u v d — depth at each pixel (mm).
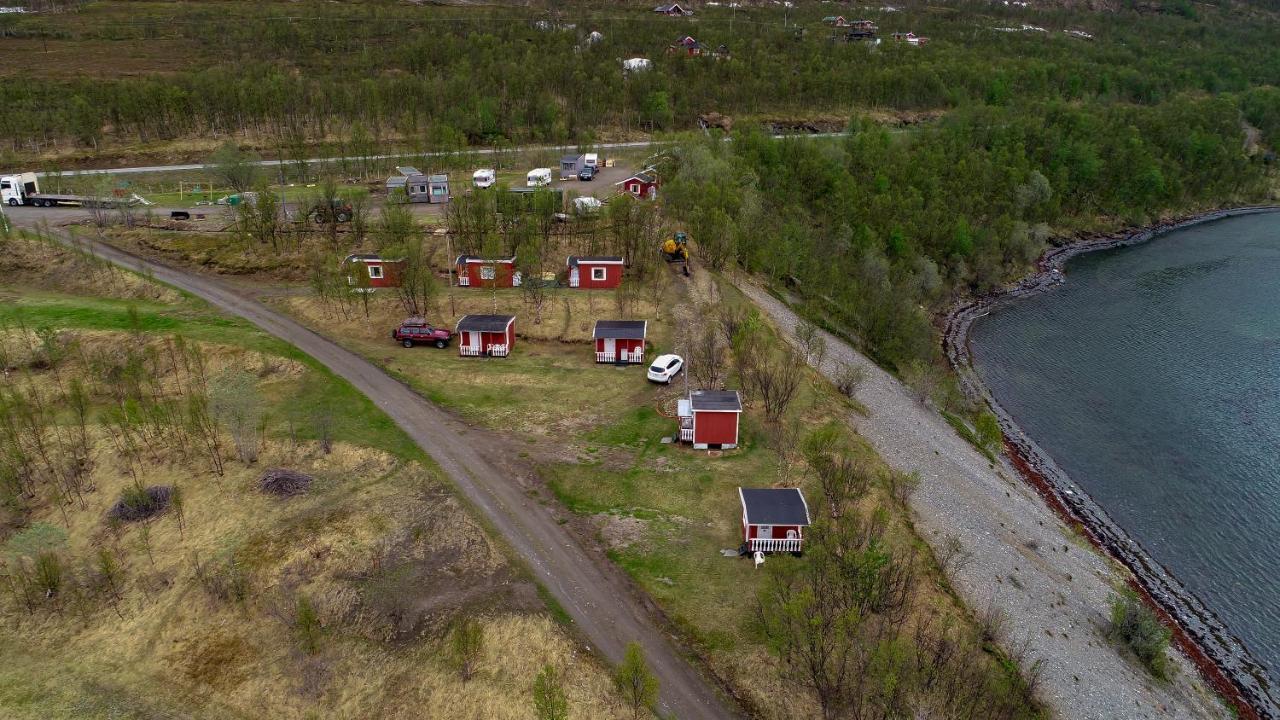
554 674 35625
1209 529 64438
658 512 51188
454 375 67688
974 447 72125
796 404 65188
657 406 63750
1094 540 62344
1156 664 47656
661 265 88000
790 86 177375
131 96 135750
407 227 89062
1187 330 104000
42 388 63812
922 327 92875
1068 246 139750
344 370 67375
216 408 54812
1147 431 79125
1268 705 47500
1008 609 48094
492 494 51812
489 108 148125
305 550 45719
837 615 41875
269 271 86562
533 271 80938
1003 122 158250
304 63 179250
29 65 167000
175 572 45125
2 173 118688
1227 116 177250
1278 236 147125
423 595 42875
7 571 46094
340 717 37094
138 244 90812
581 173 119375
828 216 116938
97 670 39781
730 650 40375
